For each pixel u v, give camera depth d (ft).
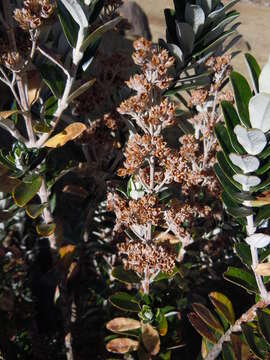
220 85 2.53
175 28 2.46
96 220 3.02
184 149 2.30
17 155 2.27
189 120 2.66
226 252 3.02
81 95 2.52
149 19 7.31
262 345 2.19
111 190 2.58
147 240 2.24
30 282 3.16
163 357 2.45
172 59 2.08
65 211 3.46
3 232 2.80
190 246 2.85
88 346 3.01
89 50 2.27
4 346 2.81
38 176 2.28
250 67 2.00
